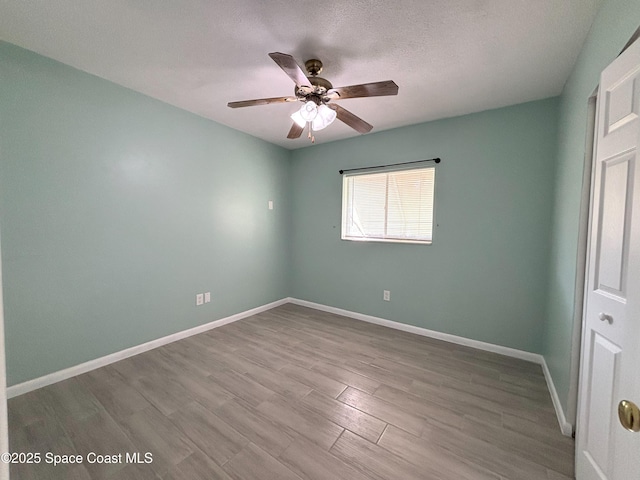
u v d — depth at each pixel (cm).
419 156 301
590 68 153
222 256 325
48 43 178
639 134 84
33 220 194
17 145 185
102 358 230
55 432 159
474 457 146
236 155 334
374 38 167
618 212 110
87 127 215
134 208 246
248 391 199
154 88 236
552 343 212
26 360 194
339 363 241
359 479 133
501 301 264
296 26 159
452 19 152
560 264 200
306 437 158
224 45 177
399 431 163
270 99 190
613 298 110
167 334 276
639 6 103
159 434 159
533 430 165
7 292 186
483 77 207
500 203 261
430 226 304
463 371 230
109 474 135
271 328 321
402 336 302
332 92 180
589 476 120
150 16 153
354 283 358
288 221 417
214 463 141
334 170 369
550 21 151
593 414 120
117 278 238
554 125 235
